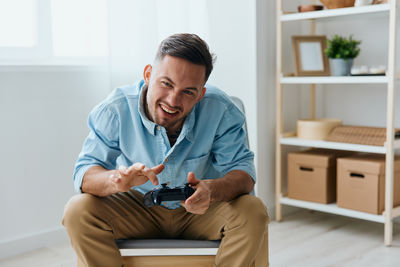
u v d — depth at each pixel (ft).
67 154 7.02
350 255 6.53
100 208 3.93
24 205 6.63
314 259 6.40
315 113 9.11
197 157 4.36
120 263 3.87
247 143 5.25
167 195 3.71
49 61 6.98
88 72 7.13
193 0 7.54
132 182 3.60
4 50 6.54
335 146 7.32
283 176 8.60
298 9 7.71
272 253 6.64
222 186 3.90
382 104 8.17
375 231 7.57
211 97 4.36
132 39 6.86
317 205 7.64
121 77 6.81
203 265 3.98
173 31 7.40
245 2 7.77
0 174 6.37
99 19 7.43
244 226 3.82
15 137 6.47
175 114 3.78
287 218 8.36
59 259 6.46
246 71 7.95
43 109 6.70
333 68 7.53
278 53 7.78
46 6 6.88
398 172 7.20
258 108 7.90
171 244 3.92
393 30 6.48
